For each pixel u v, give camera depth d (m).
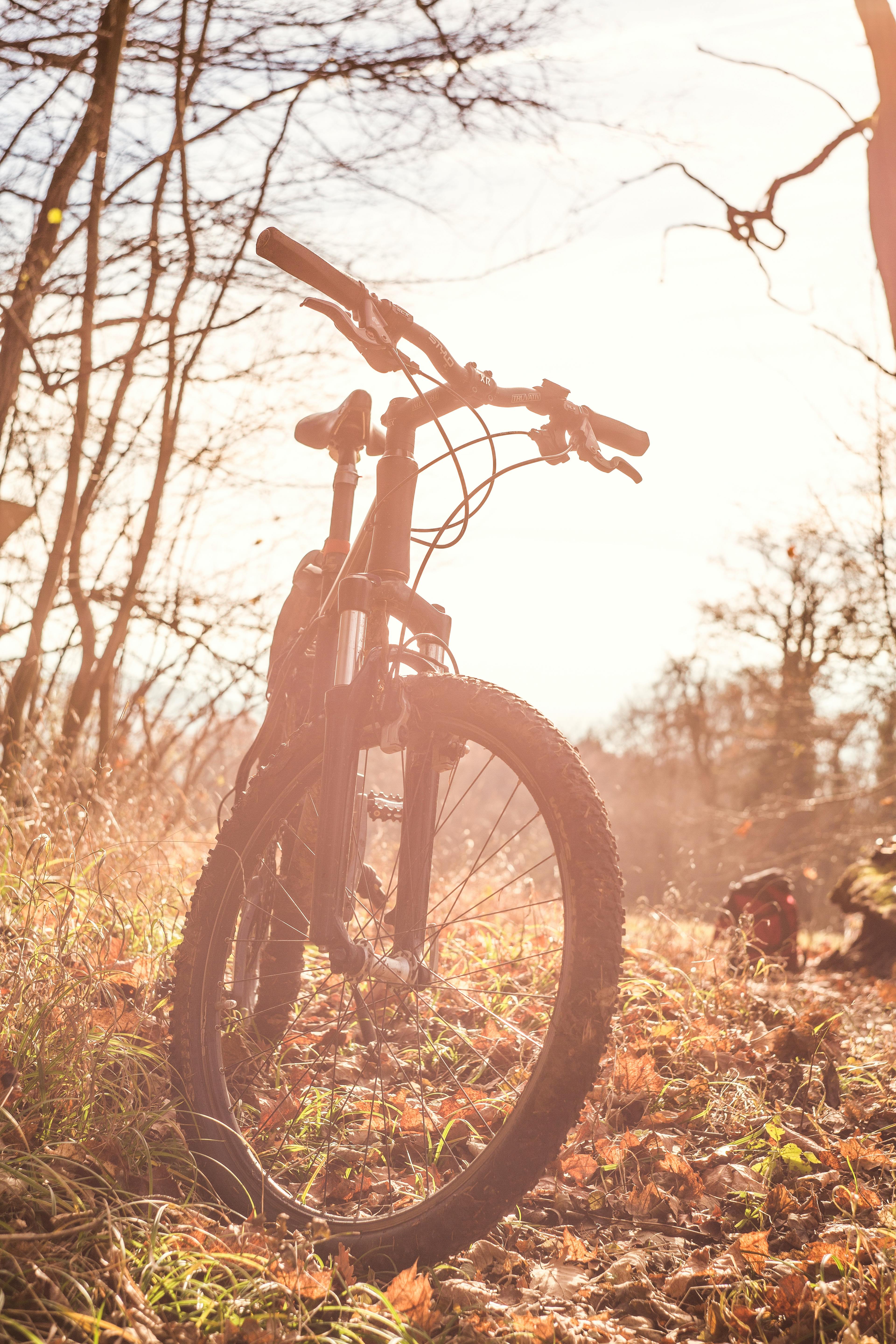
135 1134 1.68
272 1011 2.11
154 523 5.05
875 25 2.82
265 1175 1.60
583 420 1.82
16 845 2.99
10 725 4.15
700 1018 2.85
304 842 2.03
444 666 1.75
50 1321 1.19
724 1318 1.40
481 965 2.99
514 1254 1.57
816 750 16.06
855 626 14.23
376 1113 2.00
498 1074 2.12
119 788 4.28
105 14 3.73
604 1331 1.35
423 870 1.72
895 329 2.91
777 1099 2.35
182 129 4.52
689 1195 1.85
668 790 25.73
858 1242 1.52
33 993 1.97
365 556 1.93
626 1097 2.23
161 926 2.63
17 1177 1.44
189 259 4.79
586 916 1.40
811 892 15.90
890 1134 2.19
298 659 2.19
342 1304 1.35
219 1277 1.37
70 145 3.77
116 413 4.70
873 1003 4.14
